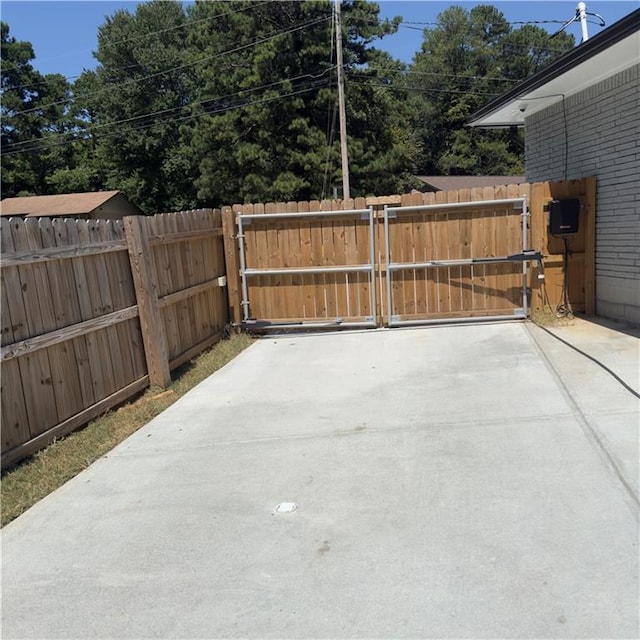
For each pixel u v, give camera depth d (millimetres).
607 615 2213
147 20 36375
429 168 46438
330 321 8141
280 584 2590
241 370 6520
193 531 3117
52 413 4488
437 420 4418
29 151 39969
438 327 7832
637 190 6527
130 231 5621
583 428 3980
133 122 35750
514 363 5734
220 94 26859
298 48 25344
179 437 4582
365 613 2354
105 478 3912
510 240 7598
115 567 2850
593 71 6723
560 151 8414
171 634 2336
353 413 4762
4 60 41188
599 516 2902
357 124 26094
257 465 3908
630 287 6781
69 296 4703
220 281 7938
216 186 27109
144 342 5848
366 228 7922
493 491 3246
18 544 3150
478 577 2508
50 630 2432
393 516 3078
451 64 45469
